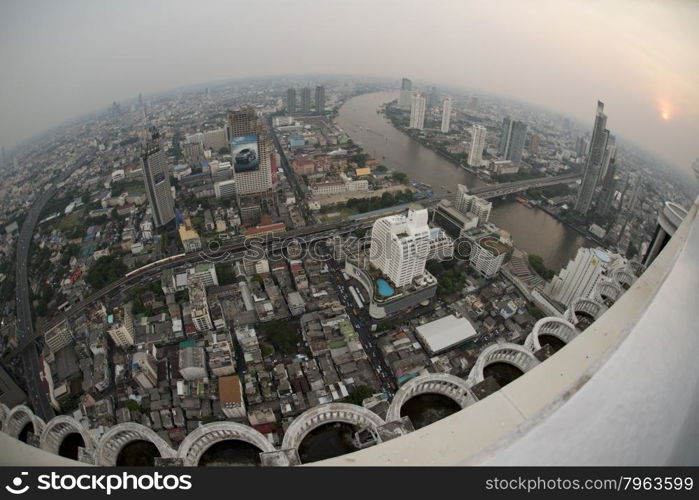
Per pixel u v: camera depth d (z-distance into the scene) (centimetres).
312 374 10562
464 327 11919
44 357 10619
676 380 2016
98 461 3762
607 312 2538
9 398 9538
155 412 9606
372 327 12394
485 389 3684
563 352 2284
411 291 12862
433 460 1841
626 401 1866
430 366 10975
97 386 10175
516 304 13150
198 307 12231
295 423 3472
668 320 2219
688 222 3441
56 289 13562
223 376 10706
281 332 11825
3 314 11981
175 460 3231
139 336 12081
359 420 3541
